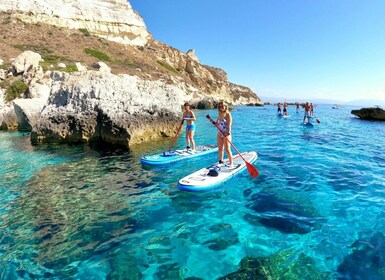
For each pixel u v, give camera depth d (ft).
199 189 22.89
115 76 49.11
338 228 16.88
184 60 251.19
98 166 31.65
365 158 34.53
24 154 38.29
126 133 41.75
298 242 15.46
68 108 46.16
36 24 199.72
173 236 16.39
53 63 127.44
